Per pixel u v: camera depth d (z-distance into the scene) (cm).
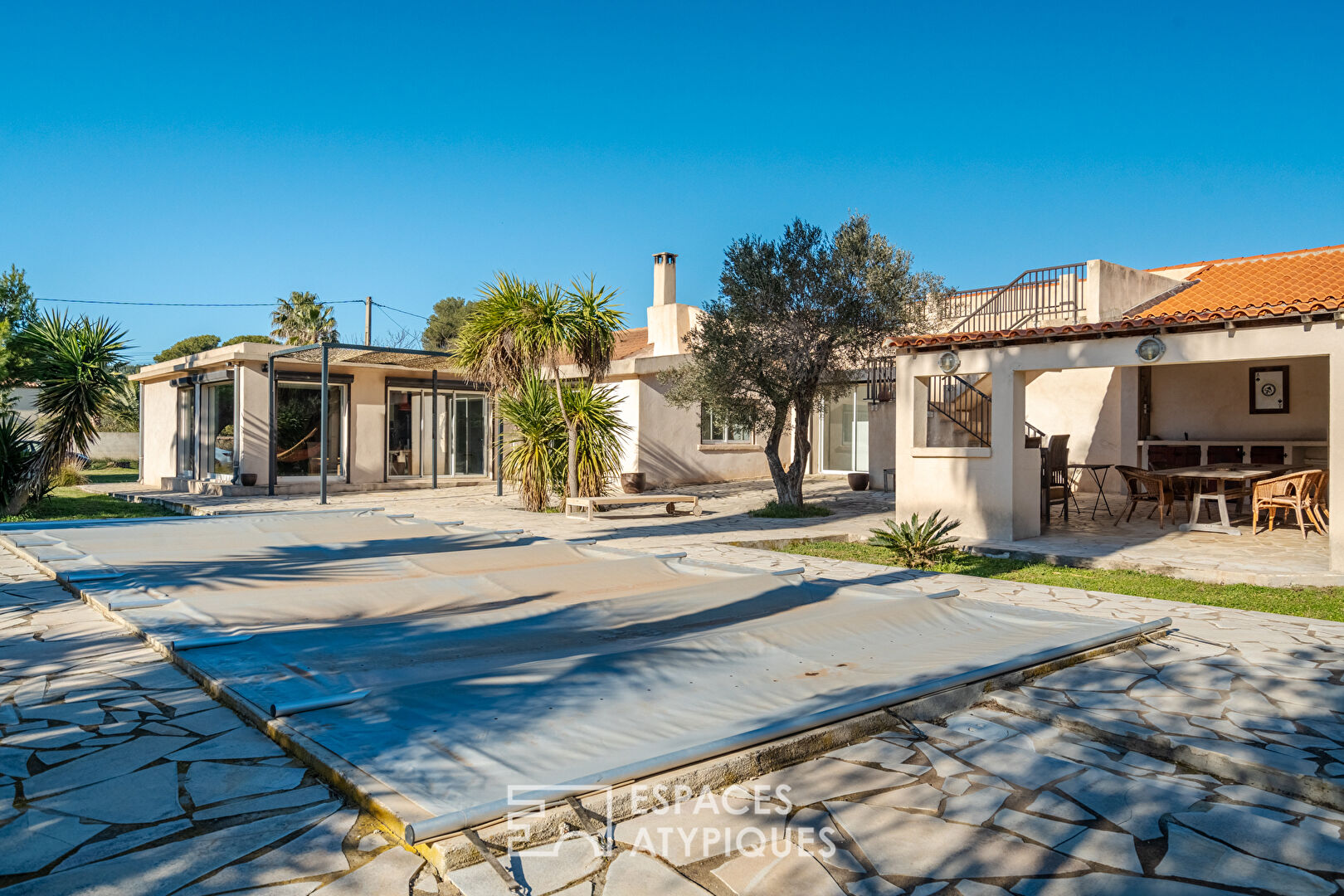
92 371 1402
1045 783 362
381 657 501
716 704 418
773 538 1141
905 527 970
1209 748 381
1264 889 277
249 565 819
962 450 1126
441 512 1526
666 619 621
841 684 455
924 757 391
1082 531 1186
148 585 710
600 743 363
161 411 2261
